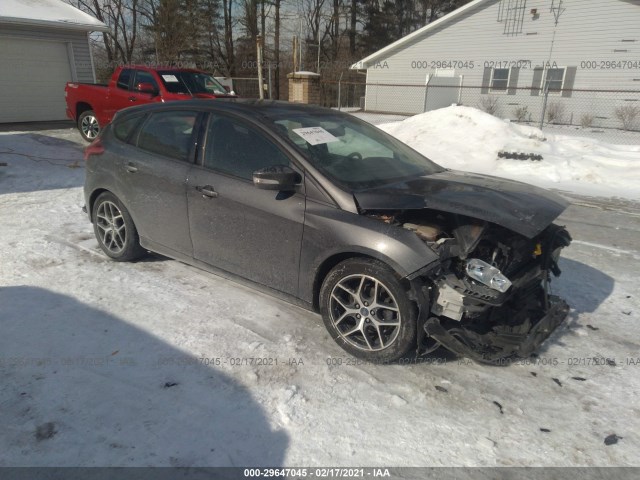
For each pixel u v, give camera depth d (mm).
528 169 9664
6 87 14375
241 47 34781
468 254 2947
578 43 19844
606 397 2838
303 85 18125
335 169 3350
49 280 4207
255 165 3482
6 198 6941
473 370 3076
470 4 21875
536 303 3279
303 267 3264
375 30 41625
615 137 15992
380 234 2912
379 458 2355
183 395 2760
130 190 4250
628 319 3754
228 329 3479
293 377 2953
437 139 11805
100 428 2494
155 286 4137
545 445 2457
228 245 3650
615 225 6266
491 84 22531
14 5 15039
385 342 3021
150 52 33531
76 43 15672
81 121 11875
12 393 2732
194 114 3928
